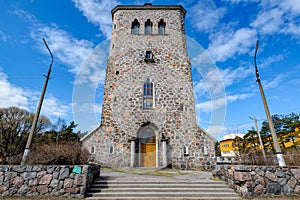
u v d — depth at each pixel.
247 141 21.97
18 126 18.30
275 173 5.23
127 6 13.95
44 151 5.79
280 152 6.16
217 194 4.92
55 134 20.50
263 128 22.84
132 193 4.88
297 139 20.48
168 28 13.30
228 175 5.61
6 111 18.09
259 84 7.62
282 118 21.94
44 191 4.75
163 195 4.84
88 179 5.04
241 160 7.38
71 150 5.88
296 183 5.21
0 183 4.79
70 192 4.72
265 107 7.19
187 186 5.31
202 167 9.30
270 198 4.79
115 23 13.79
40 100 6.93
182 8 14.19
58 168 4.96
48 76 7.43
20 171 4.92
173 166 9.24
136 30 13.31
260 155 7.32
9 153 16.64
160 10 13.92
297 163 6.50
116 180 5.59
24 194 4.71
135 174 6.97
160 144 9.55
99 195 4.80
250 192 4.86
